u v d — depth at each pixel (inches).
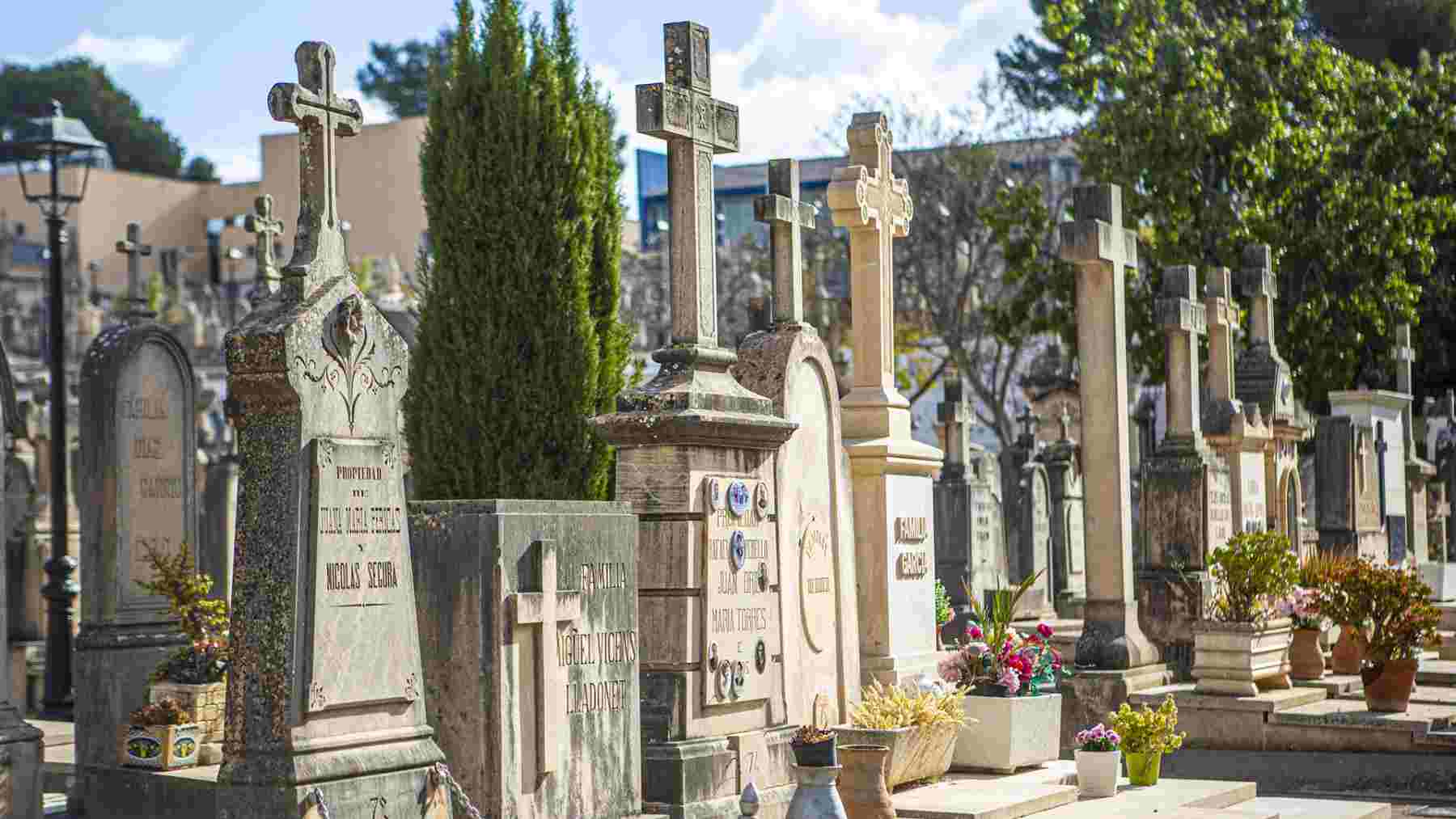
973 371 1793.8
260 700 341.4
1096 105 1438.2
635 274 2033.7
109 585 569.0
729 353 462.9
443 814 366.6
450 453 706.8
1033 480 1171.9
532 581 384.2
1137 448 1418.6
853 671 513.0
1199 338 838.5
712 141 460.4
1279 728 653.9
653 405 440.1
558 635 390.6
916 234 1820.9
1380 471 1022.4
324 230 360.5
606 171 740.7
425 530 381.7
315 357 349.7
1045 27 1421.0
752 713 457.4
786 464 482.9
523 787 379.9
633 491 439.8
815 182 2386.8
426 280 736.3
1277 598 699.4
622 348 743.1
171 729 488.7
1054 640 799.7
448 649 378.0
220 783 341.1
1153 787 525.0
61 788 571.8
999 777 510.9
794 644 477.1
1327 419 960.9
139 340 586.2
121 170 4190.5
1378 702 658.8
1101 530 703.7
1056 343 1863.9
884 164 567.5
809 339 500.7
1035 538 1171.3
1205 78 1334.9
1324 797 590.6
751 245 2020.2
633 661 416.5
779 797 456.1
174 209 3380.9
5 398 473.1
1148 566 745.6
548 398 706.8
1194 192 1332.4
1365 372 1043.9
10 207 3380.9
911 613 554.9
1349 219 1304.1
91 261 2960.1
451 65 725.9
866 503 542.3
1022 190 1445.6
